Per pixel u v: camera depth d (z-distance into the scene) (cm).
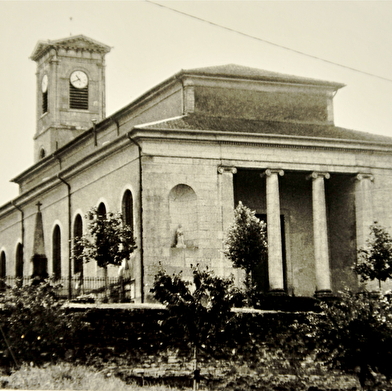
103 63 8319
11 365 3516
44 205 6825
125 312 3784
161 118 5847
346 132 5853
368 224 5662
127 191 5422
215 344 3784
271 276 5397
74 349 3638
